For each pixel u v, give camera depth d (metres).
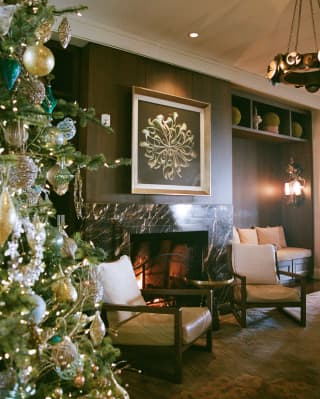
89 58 3.63
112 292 2.71
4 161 1.24
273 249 4.22
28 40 1.37
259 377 2.57
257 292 3.74
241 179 6.23
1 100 1.34
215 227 4.52
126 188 3.80
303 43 4.07
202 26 3.71
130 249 4.01
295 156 6.64
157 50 4.07
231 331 3.59
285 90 5.64
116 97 3.80
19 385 1.20
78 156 1.67
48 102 1.65
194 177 4.35
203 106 4.45
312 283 5.91
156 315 2.88
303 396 2.30
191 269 4.54
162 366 2.77
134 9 3.38
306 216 6.44
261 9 3.38
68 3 3.26
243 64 4.70
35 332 1.28
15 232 1.27
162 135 4.09
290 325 3.77
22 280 1.26
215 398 2.28
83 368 1.51
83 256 1.70
